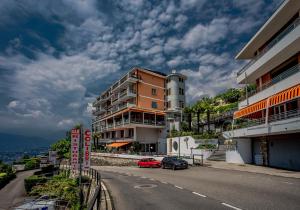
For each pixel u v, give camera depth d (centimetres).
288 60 2464
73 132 1455
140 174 2466
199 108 4706
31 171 4691
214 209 866
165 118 5909
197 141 3953
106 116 6812
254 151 2962
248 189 1253
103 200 1152
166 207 945
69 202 1281
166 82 6550
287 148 2369
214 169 2538
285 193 1116
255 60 2838
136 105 5675
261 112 2758
